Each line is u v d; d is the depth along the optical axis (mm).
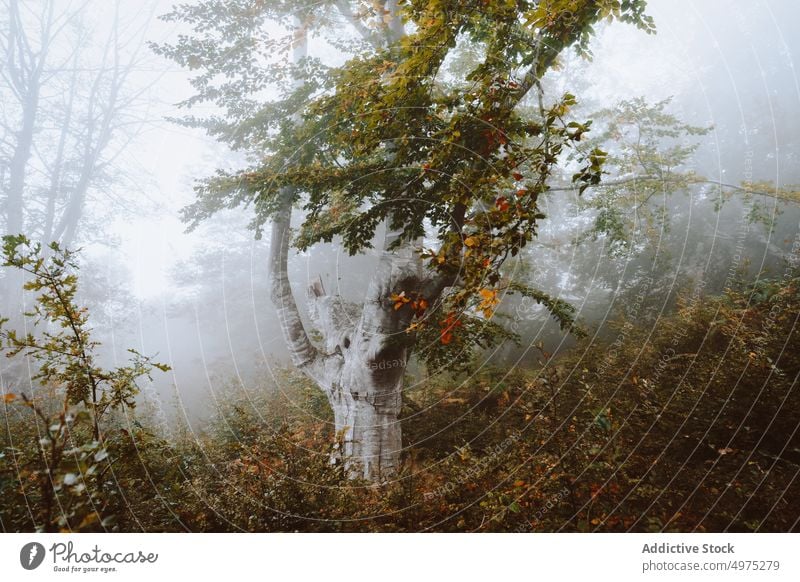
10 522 2322
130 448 2756
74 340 2650
